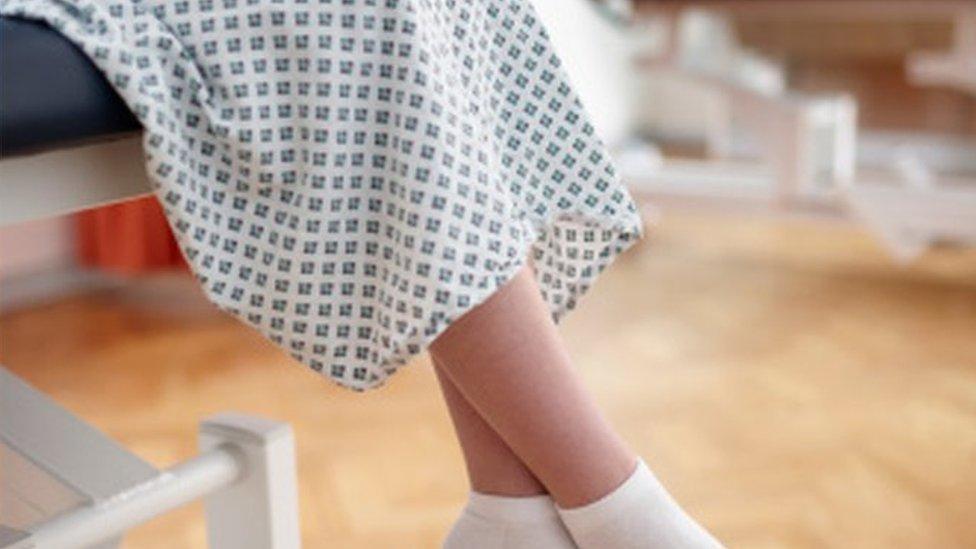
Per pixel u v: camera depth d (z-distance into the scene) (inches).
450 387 34.3
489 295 27.2
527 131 31.1
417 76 26.7
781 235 128.3
